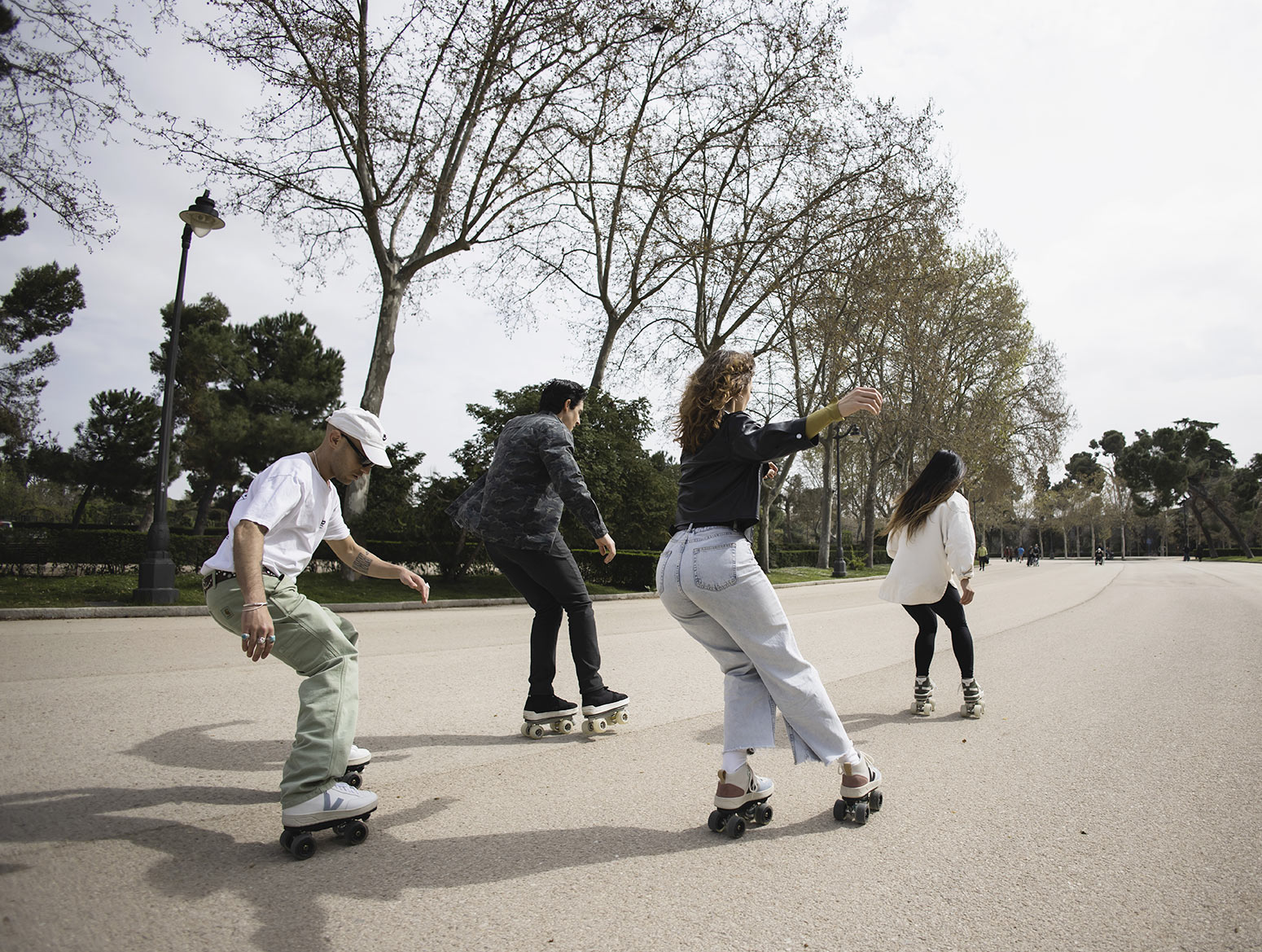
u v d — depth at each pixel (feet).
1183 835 9.34
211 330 118.93
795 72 72.18
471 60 54.08
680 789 11.01
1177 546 374.43
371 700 16.87
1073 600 55.52
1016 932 6.86
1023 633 32.78
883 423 132.46
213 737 12.96
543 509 13.79
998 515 255.91
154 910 6.89
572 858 8.42
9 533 47.34
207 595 9.01
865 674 21.97
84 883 7.38
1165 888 7.80
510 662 22.80
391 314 56.59
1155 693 18.74
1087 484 358.43
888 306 85.61
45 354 97.86
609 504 62.80
